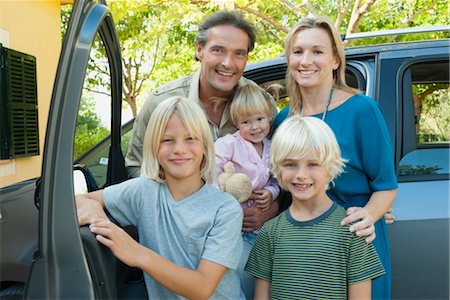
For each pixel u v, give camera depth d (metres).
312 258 1.71
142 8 7.10
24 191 2.49
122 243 1.51
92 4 1.58
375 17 7.56
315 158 1.72
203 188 1.72
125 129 2.89
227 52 2.21
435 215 2.16
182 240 1.65
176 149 1.64
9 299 1.81
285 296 1.73
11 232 1.96
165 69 8.57
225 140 2.22
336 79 2.03
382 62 2.39
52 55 5.88
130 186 1.75
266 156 2.22
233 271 1.77
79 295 1.38
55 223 1.39
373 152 1.85
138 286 1.69
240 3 6.41
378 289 1.87
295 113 2.12
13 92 4.73
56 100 1.42
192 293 1.55
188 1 7.08
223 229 1.64
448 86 2.37
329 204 1.80
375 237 1.85
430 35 4.29
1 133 4.59
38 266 1.38
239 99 2.19
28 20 5.25
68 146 1.41
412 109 2.32
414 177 2.26
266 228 1.85
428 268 2.16
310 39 1.94
